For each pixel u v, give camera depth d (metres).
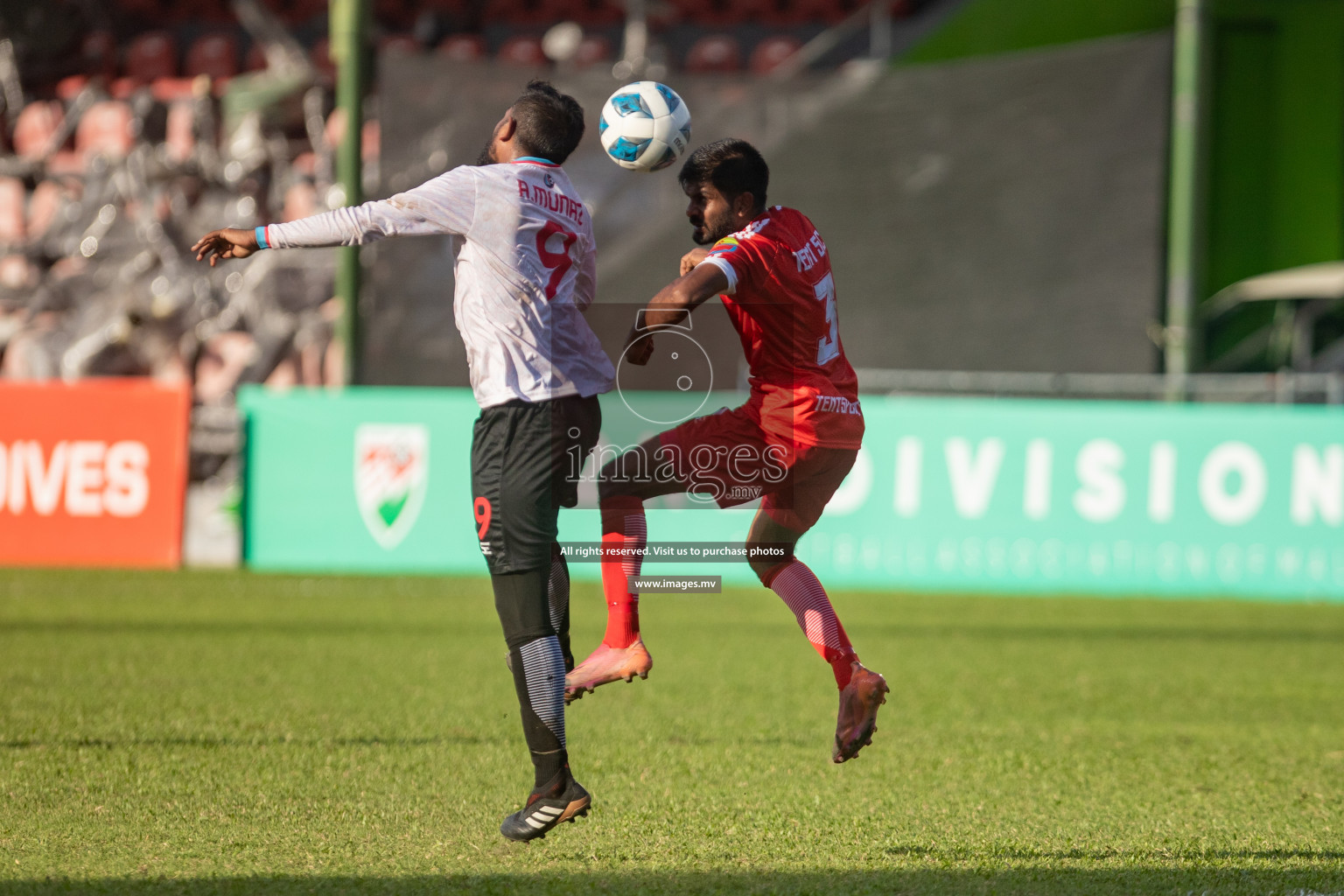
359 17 40.69
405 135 41.41
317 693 19.67
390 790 13.62
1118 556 35.25
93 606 29.80
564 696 10.76
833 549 36.38
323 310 50.97
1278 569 34.81
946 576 35.81
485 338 10.70
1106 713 19.44
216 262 10.91
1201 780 14.97
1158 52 40.06
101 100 59.62
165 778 13.97
